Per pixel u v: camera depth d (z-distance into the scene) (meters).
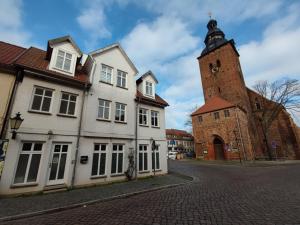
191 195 8.33
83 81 12.23
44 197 8.46
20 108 9.62
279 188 8.95
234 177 13.31
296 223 4.79
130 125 14.59
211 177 13.85
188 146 72.88
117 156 13.29
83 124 11.80
